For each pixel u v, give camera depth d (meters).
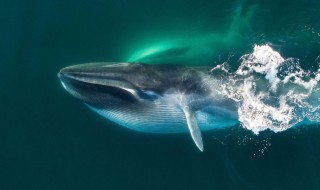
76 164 26.92
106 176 26.55
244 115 26.25
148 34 29.08
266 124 26.42
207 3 29.83
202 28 29.16
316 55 27.77
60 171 26.77
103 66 24.95
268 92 26.11
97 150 27.16
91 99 25.50
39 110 27.97
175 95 25.36
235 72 26.44
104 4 30.02
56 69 28.36
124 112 26.06
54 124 27.69
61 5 30.08
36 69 28.59
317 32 28.58
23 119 27.84
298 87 26.34
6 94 28.31
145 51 28.41
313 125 26.55
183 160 26.52
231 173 25.77
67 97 28.06
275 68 26.77
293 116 26.36
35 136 27.50
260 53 27.66
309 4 29.17
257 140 26.38
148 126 26.67
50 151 27.22
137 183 26.27
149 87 24.97
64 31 29.31
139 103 25.50
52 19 29.69
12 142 27.41
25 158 27.08
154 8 29.86
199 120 26.09
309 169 25.44
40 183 26.45
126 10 29.81
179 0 30.06
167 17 29.59
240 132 26.64
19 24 29.80
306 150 25.94
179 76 25.53
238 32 28.94
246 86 26.02
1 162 27.05
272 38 28.61
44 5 30.14
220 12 29.61
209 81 25.73
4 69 28.78
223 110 25.97
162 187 26.03
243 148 26.22
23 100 28.17
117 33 29.17
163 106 25.64
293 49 28.09
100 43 28.88
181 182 26.03
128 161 26.81
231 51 28.05
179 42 28.72
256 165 25.78
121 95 25.00
